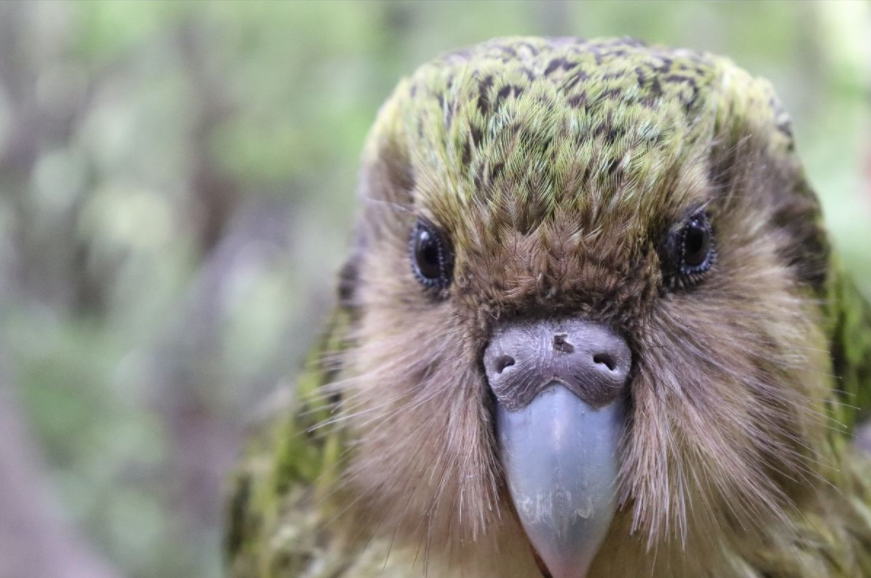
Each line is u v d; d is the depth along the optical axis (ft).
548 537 1.91
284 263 5.57
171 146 5.48
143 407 5.30
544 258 1.91
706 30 4.27
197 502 4.95
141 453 4.91
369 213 2.08
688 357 1.94
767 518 1.99
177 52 4.97
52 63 5.61
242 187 5.32
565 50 2.00
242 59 4.74
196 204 5.67
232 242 5.67
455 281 1.95
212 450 5.11
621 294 1.91
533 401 1.91
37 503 2.96
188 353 5.45
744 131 1.99
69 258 6.18
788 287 2.00
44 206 5.99
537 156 1.91
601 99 1.94
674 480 1.94
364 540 2.08
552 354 1.90
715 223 1.96
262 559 2.22
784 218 2.02
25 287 5.95
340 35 4.48
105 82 5.52
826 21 4.10
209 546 4.75
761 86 2.03
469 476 1.95
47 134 5.81
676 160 1.92
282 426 2.24
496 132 1.93
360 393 2.04
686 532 1.96
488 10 4.31
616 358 1.91
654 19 4.23
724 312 1.95
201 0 4.61
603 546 1.98
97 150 5.74
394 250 2.03
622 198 1.90
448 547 2.01
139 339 5.86
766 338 1.97
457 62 2.02
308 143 4.55
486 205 1.92
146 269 6.26
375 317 2.04
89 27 5.02
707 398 1.94
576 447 1.90
